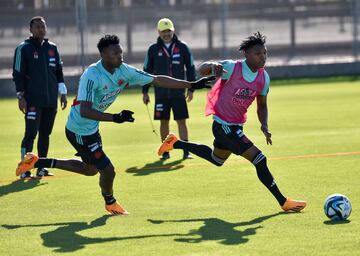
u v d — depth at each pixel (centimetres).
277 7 4828
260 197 1600
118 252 1198
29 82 1931
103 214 1484
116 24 4569
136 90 4534
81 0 4219
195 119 3164
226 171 1928
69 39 4450
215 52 4716
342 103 3503
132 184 1791
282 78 4706
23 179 1898
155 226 1369
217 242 1242
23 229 1372
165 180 1831
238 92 1488
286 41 4844
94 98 1433
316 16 4862
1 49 4409
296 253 1166
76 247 1236
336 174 1834
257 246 1211
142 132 2808
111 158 2203
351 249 1179
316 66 4725
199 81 1451
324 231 1292
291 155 2147
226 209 1494
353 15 4756
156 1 4650
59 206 1569
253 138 2527
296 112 3238
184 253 1181
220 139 1519
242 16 4766
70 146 2497
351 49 4856
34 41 1939
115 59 1399
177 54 2266
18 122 3206
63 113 3550
